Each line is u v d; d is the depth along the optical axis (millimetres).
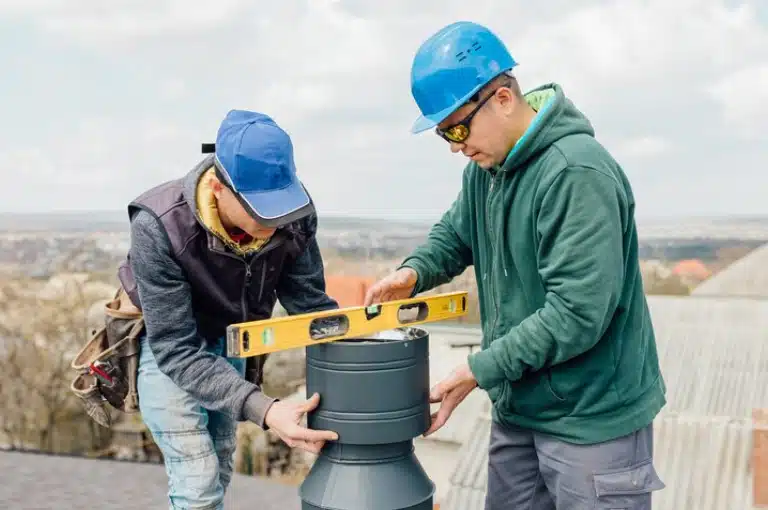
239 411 1894
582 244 1685
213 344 2219
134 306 2219
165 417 2146
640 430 1907
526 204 1802
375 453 1817
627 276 1843
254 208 1766
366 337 1971
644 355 1906
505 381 1981
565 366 1860
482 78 1743
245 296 2115
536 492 2148
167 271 1959
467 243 2197
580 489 1895
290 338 1704
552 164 1730
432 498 1922
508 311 1936
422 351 1843
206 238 1971
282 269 2250
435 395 1872
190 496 2135
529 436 2088
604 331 1814
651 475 1919
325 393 1795
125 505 3514
